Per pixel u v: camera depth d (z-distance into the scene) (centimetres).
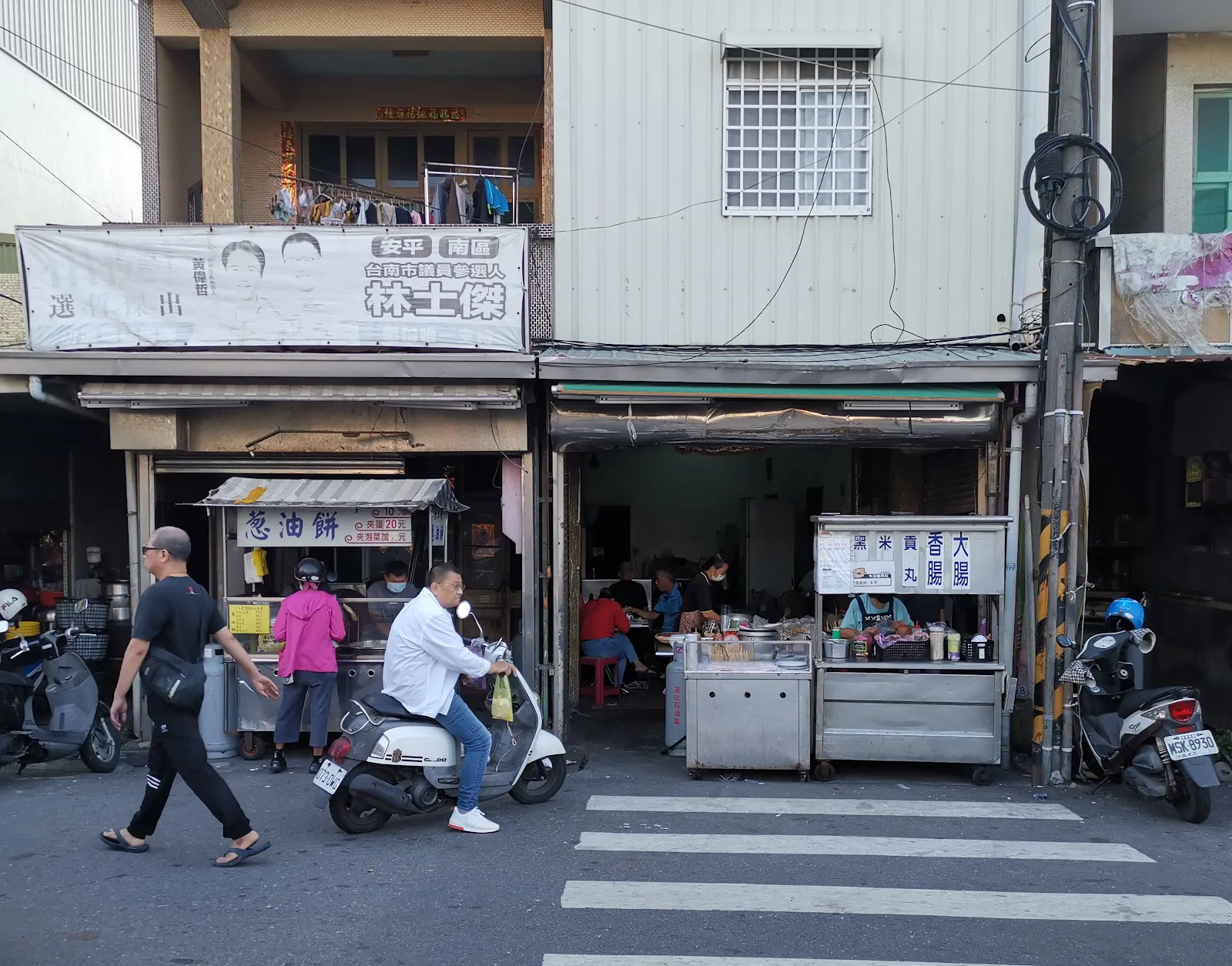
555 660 898
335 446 905
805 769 757
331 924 478
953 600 897
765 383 843
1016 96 907
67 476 1210
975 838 621
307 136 1202
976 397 834
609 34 914
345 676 834
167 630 553
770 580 1310
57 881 536
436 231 871
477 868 559
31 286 873
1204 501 931
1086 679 722
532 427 916
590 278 917
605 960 439
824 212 916
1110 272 864
